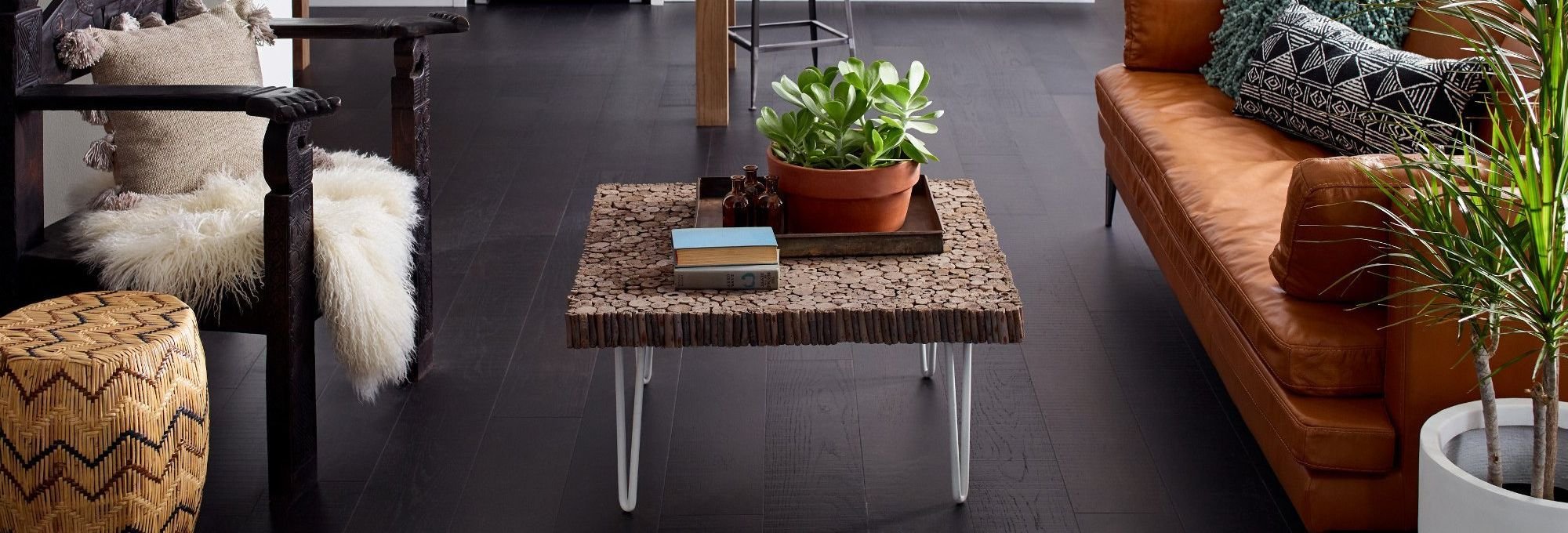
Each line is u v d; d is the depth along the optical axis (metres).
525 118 4.56
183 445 1.88
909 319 1.89
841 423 2.46
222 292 2.08
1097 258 3.28
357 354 2.19
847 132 2.13
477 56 5.48
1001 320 1.90
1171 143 2.86
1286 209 1.97
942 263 2.08
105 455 1.77
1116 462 2.32
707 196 2.39
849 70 2.11
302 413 2.17
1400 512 1.92
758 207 2.10
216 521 2.12
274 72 4.39
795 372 2.67
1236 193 2.53
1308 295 2.01
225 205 2.28
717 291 1.96
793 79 5.20
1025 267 3.22
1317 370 1.92
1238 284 2.15
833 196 2.07
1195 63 3.39
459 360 2.72
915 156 2.11
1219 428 2.45
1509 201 1.63
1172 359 2.73
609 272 2.04
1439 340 1.81
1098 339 2.82
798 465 2.31
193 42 2.45
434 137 4.30
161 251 2.08
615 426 2.45
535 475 2.28
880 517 2.15
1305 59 2.82
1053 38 5.85
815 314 1.88
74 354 1.75
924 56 5.52
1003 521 2.14
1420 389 1.84
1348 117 2.67
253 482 2.24
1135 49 3.42
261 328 2.10
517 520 2.14
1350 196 1.87
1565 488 1.79
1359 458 1.88
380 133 4.32
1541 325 1.56
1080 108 4.70
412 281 2.53
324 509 2.16
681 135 4.38
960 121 4.52
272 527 2.11
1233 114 3.04
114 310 1.92
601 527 2.12
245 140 2.49
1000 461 2.33
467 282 3.12
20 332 1.83
